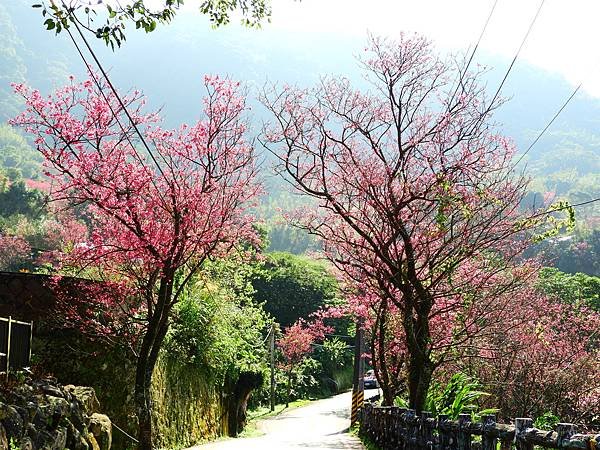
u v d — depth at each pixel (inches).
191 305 774.5
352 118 601.0
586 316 936.9
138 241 532.1
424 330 565.0
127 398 597.6
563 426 249.9
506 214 585.3
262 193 588.4
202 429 850.1
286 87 612.7
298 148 602.9
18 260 1811.0
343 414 1658.5
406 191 581.0
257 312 1025.5
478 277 617.0
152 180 532.4
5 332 372.5
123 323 595.8
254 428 1219.9
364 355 1113.4
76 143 520.1
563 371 769.6
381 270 581.3
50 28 292.4
